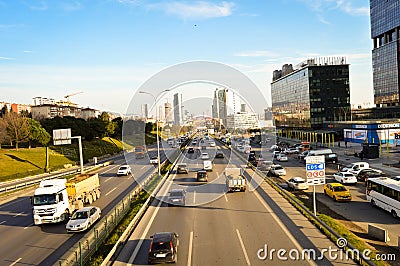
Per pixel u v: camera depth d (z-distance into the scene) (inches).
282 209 904.9
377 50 4926.2
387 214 880.3
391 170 1539.1
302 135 3757.4
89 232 807.1
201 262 579.2
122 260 604.4
